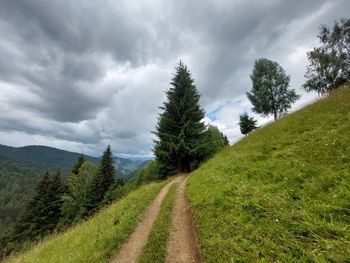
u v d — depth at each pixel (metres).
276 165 9.50
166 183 22.80
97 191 51.44
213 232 7.11
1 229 100.69
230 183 10.29
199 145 31.89
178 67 35.97
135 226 10.30
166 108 34.16
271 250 4.93
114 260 7.50
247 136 22.25
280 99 39.59
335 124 10.66
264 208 6.64
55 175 55.78
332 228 4.54
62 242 11.18
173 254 6.93
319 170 7.13
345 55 33.22
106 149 59.09
